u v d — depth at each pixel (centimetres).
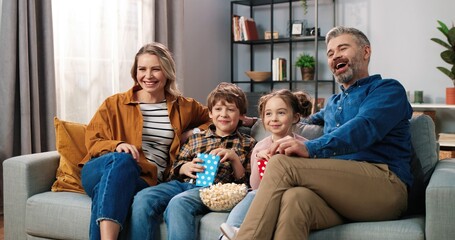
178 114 259
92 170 226
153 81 253
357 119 194
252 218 174
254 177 220
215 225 200
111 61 431
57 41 387
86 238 222
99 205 206
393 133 204
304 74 550
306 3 570
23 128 351
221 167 234
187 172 233
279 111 225
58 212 227
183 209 202
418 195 208
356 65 220
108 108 254
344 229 182
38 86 369
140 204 210
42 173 245
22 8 347
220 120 242
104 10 423
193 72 557
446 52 467
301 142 190
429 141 218
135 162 227
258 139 252
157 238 212
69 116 400
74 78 402
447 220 170
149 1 465
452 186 171
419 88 518
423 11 512
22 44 348
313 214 176
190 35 550
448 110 503
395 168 200
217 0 589
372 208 186
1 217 353
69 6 395
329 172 183
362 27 542
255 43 589
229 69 614
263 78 568
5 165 241
